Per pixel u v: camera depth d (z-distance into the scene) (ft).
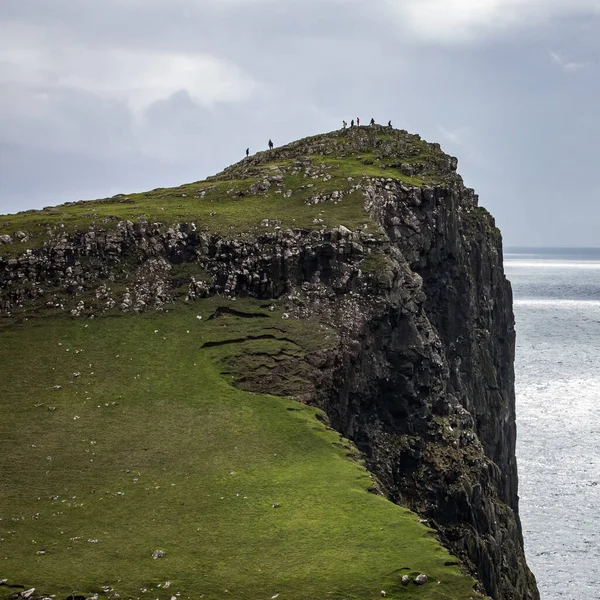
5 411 574.56
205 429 559.38
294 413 579.07
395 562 416.26
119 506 473.67
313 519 458.09
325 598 390.42
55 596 390.83
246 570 411.95
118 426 561.02
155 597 391.86
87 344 655.35
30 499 479.41
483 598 394.11
